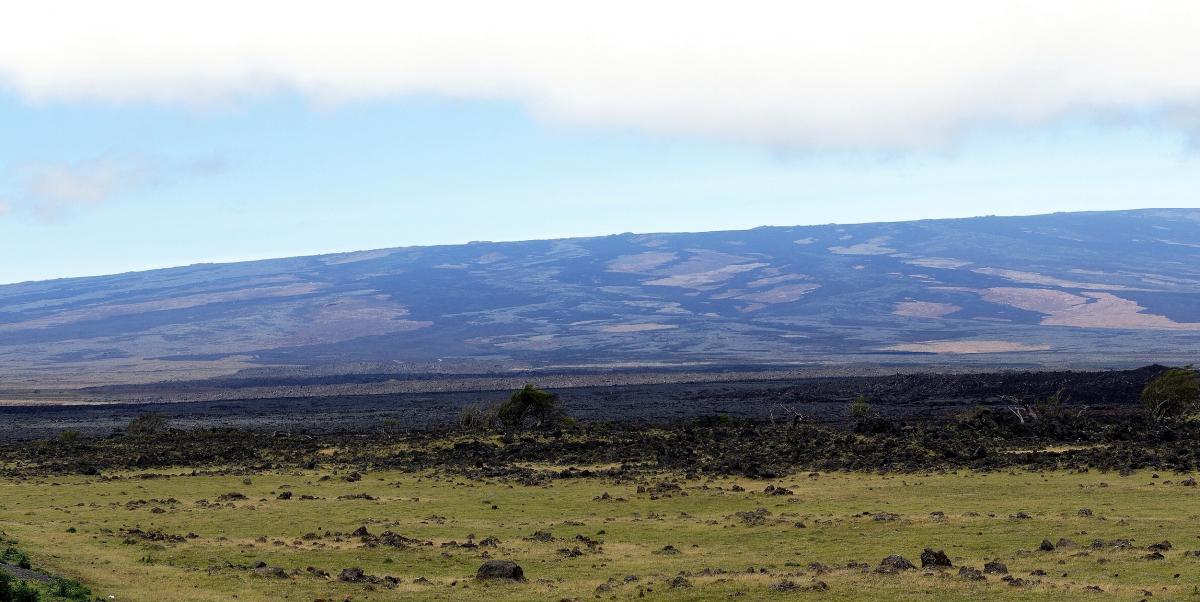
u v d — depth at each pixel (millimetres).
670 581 41875
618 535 57156
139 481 85062
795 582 40406
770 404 184750
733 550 51875
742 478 80875
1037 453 88188
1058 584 38594
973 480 75562
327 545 53375
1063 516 58250
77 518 64250
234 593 40875
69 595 37000
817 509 64812
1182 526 53375
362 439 116562
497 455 99500
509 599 40031
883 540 52562
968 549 49469
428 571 47031
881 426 107312
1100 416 122875
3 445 122000
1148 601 35281
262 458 102812
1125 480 72875
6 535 54312
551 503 70125
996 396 176125
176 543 54156
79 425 173250
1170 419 112875
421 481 82750
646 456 95500
